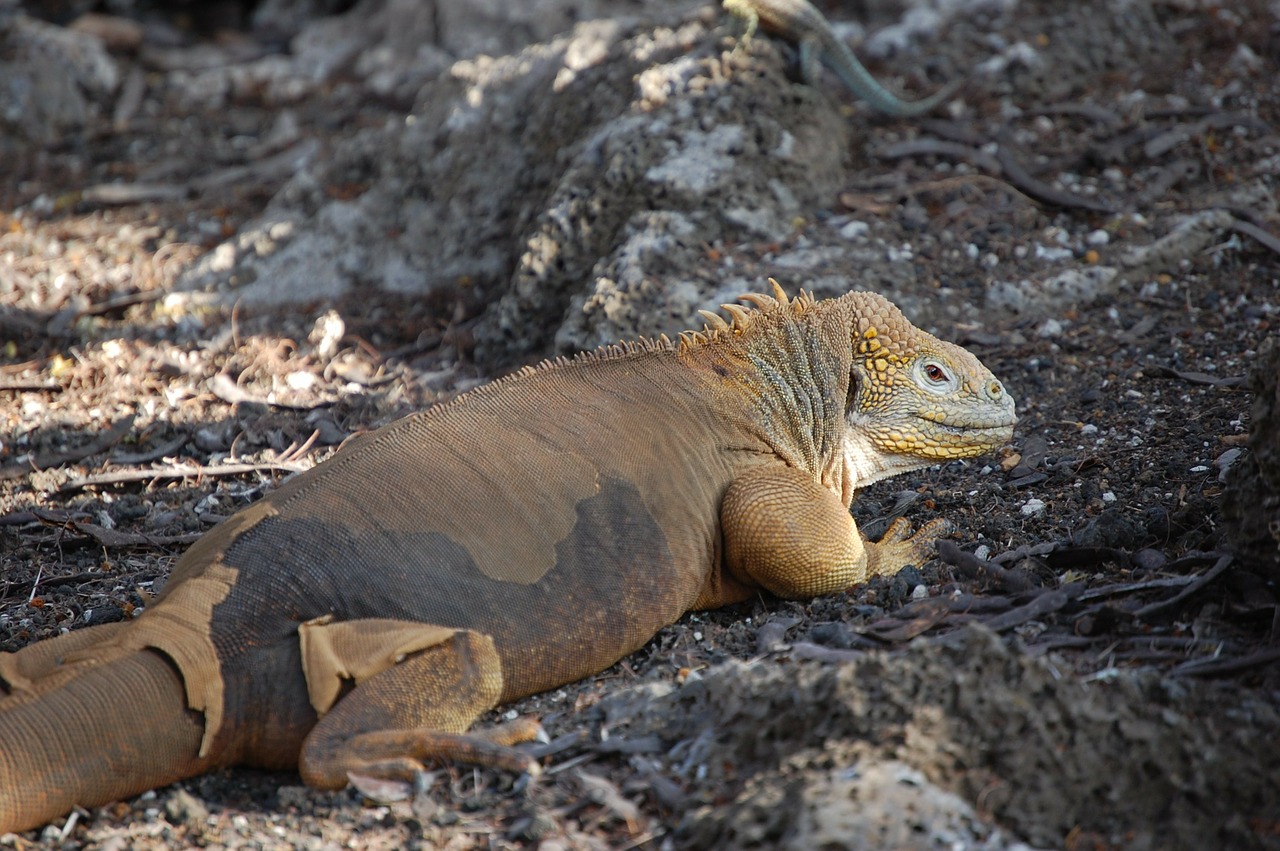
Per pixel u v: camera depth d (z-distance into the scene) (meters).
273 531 7.51
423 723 7.19
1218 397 11.38
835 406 9.48
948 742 6.21
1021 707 6.28
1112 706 6.43
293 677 7.17
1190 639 7.71
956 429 9.58
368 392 13.60
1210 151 15.45
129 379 14.04
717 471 8.83
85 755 6.71
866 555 9.15
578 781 6.96
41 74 22.08
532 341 14.20
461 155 16.53
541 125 16.14
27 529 11.36
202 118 22.58
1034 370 12.55
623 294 13.08
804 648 7.88
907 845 5.68
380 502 7.69
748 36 15.16
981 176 15.19
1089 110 16.28
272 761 7.32
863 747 6.17
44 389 13.95
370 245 16.30
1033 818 6.01
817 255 13.73
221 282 16.22
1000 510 10.07
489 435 8.15
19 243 17.86
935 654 6.65
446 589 7.54
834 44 15.62
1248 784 6.25
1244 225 14.23
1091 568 8.90
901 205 14.83
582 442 8.30
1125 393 11.84
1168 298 13.57
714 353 9.20
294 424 13.02
